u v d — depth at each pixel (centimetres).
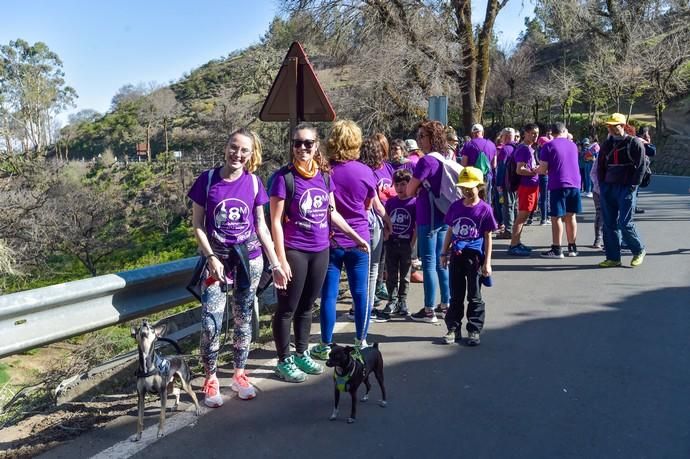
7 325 382
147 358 369
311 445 367
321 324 512
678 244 990
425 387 452
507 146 1091
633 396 432
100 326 437
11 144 3148
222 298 426
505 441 370
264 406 423
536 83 4797
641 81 4062
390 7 2105
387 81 2147
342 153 490
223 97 4209
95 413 418
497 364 496
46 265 2794
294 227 456
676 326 582
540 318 617
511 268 848
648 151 920
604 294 699
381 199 627
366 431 384
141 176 5362
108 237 3167
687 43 3797
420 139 627
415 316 626
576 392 439
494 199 1141
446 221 555
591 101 4622
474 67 2198
